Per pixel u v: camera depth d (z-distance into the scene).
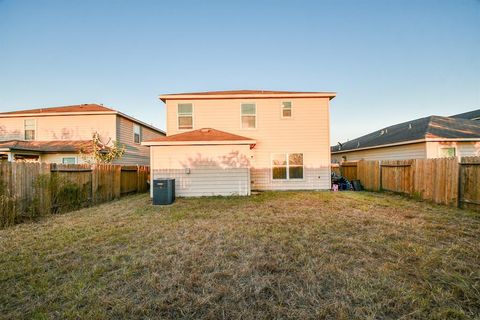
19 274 3.12
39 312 2.34
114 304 2.45
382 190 11.51
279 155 12.59
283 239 4.40
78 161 14.36
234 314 2.28
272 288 2.71
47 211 6.86
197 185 10.29
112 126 15.69
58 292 2.68
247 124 12.68
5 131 16.00
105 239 4.56
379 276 2.96
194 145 10.33
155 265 3.35
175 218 6.21
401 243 4.08
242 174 10.37
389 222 5.54
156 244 4.23
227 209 7.33
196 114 12.67
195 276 3.01
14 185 5.92
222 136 10.90
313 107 12.66
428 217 5.99
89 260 3.57
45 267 3.34
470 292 2.57
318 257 3.56
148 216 6.54
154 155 10.28
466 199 6.87
